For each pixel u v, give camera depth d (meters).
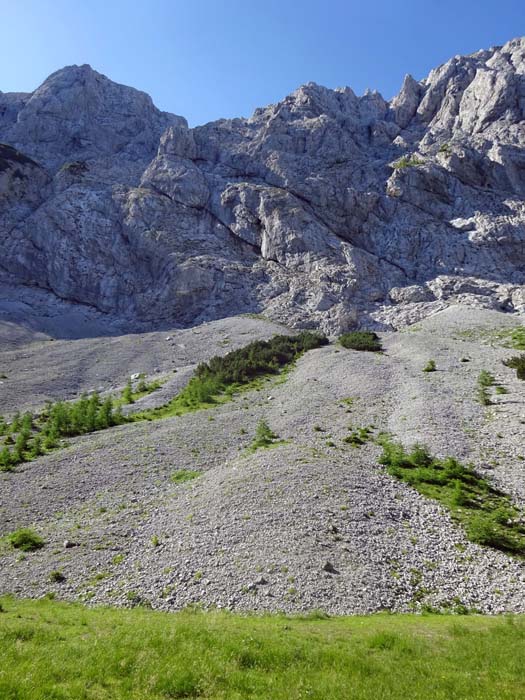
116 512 30.83
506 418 43.19
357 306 112.56
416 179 138.38
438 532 26.80
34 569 24.61
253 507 28.25
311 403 53.16
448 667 12.96
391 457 36.03
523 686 11.71
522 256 121.81
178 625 16.34
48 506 32.41
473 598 21.27
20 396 65.25
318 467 33.66
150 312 122.06
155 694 11.19
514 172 136.75
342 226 136.25
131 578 23.11
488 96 156.88
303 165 151.50
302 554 23.34
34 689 10.62
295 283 119.38
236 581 21.81
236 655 13.43
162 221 137.00
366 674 12.55
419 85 194.12
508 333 82.81
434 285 116.00
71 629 16.53
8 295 131.62
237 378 68.31
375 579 21.88
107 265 133.88
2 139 191.00
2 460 40.62
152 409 58.62
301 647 14.30
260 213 135.00
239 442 43.38
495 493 31.42
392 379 59.28
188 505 30.19
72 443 46.44
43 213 142.12
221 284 121.19
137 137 198.12
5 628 15.80
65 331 111.38
